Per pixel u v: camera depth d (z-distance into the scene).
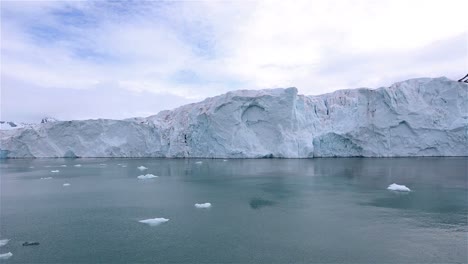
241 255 13.95
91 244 15.39
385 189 28.03
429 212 20.22
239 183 31.92
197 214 20.34
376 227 17.39
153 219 18.86
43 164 56.91
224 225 18.02
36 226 18.20
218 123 57.81
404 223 18.05
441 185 29.56
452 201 23.09
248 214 20.17
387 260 13.30
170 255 14.05
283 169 42.25
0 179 37.34
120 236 16.42
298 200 23.94
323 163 48.94
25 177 38.97
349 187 29.09
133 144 69.44
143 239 15.97
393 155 57.16
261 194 26.36
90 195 26.89
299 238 15.84
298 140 57.25
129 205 23.00
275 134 57.00
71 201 24.58
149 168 46.75
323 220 18.72
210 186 30.52
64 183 33.81
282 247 14.75
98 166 51.56
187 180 34.53
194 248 14.77
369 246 14.77
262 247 14.78
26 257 13.96
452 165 44.47
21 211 21.59
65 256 14.05
